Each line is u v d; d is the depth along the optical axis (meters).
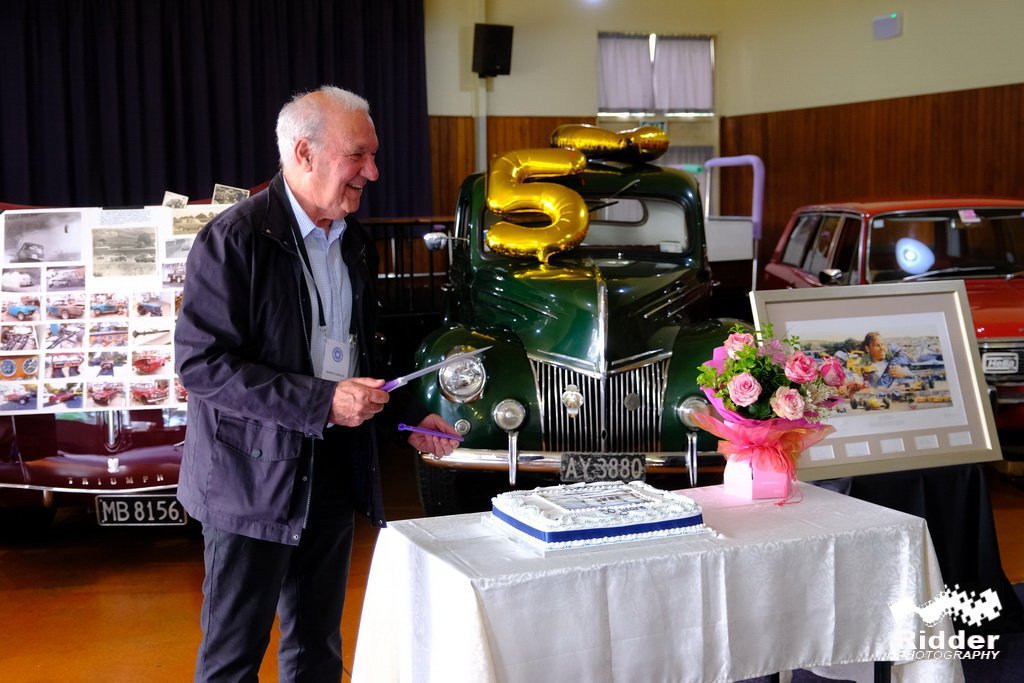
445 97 11.55
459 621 2.01
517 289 4.57
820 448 3.17
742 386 2.59
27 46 9.60
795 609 2.33
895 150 10.80
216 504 2.18
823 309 3.29
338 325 2.36
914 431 3.28
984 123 9.92
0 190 9.64
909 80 10.59
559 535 2.17
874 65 10.91
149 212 4.12
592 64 12.08
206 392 2.12
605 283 4.40
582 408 4.27
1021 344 5.16
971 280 5.90
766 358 2.67
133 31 9.86
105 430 4.11
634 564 2.13
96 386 4.02
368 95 10.95
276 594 2.27
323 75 10.72
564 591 2.06
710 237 7.70
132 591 4.15
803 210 7.21
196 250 2.18
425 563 2.18
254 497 2.17
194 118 10.21
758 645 2.29
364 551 4.63
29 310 4.03
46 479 4.12
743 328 3.25
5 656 3.50
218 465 2.18
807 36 11.58
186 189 10.27
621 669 2.14
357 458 2.38
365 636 2.42
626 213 5.36
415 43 11.05
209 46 10.21
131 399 4.02
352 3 10.71
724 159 8.42
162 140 10.05
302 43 10.55
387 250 7.11
